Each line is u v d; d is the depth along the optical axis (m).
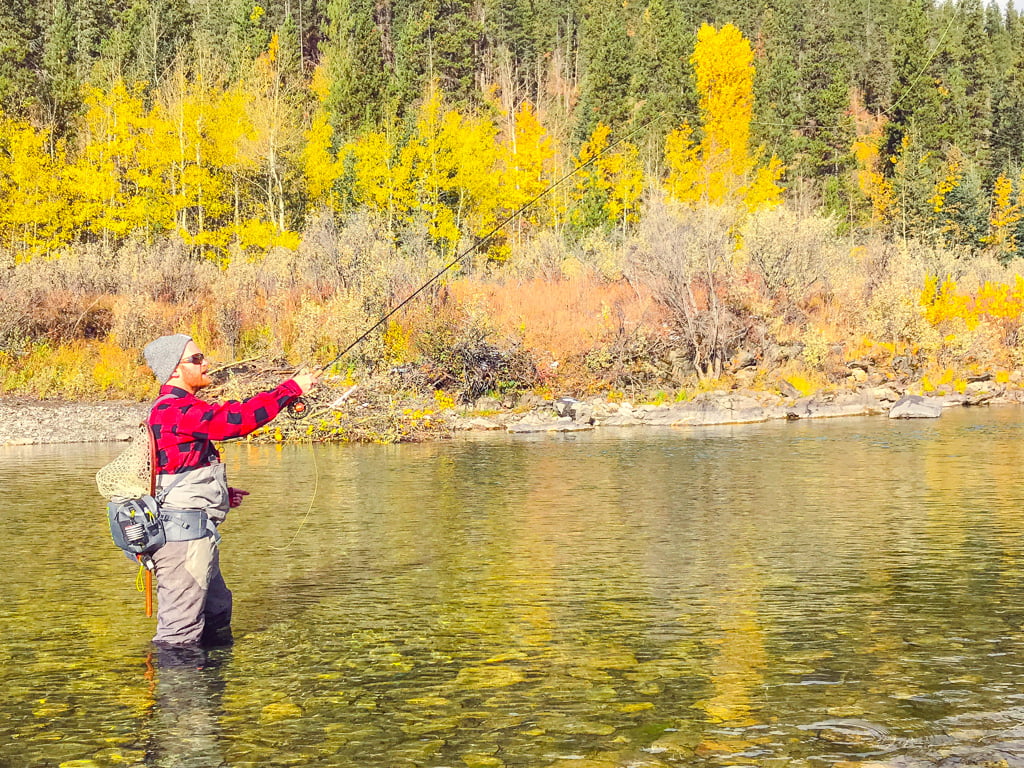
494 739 3.81
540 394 23.83
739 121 52.12
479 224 43.06
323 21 90.62
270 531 8.66
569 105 83.12
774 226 29.03
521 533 8.51
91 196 39.09
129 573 7.05
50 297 26.78
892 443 16.39
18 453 16.20
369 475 12.79
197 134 40.41
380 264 25.86
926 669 4.63
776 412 22.34
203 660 4.91
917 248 33.50
